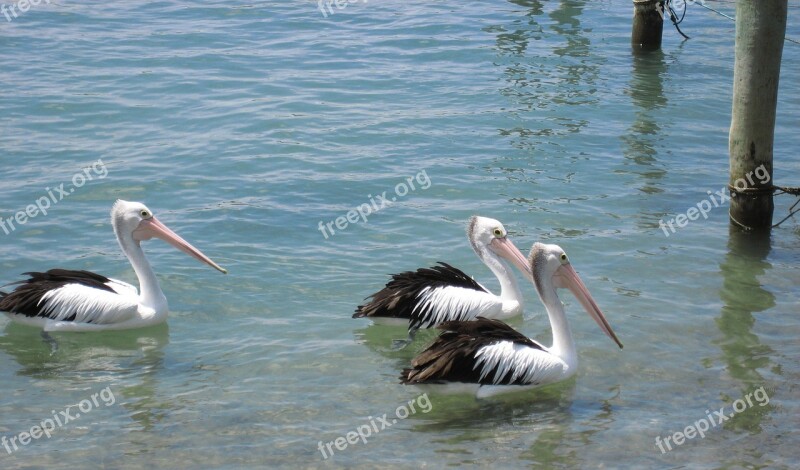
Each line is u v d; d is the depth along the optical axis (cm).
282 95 1814
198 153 1535
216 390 903
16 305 1034
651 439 821
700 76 1997
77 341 1013
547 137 1636
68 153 1520
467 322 909
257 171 1474
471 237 1095
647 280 1145
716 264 1193
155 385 913
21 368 952
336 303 1092
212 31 2228
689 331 1020
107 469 770
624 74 2002
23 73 1884
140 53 2041
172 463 780
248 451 797
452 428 841
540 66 2045
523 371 894
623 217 1328
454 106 1783
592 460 789
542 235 1265
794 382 916
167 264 1188
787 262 1203
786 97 1844
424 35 2252
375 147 1577
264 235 1270
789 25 2348
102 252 1216
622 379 927
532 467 777
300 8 2459
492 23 2378
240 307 1084
